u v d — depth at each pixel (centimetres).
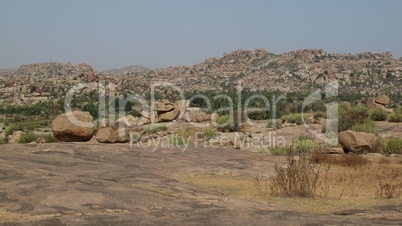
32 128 5388
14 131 3847
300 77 18112
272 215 720
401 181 1273
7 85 11312
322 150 2016
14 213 641
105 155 1555
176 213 697
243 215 709
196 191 926
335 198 1022
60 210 662
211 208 759
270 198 1020
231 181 1295
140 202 743
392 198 1019
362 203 945
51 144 1659
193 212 714
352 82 16825
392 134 2572
